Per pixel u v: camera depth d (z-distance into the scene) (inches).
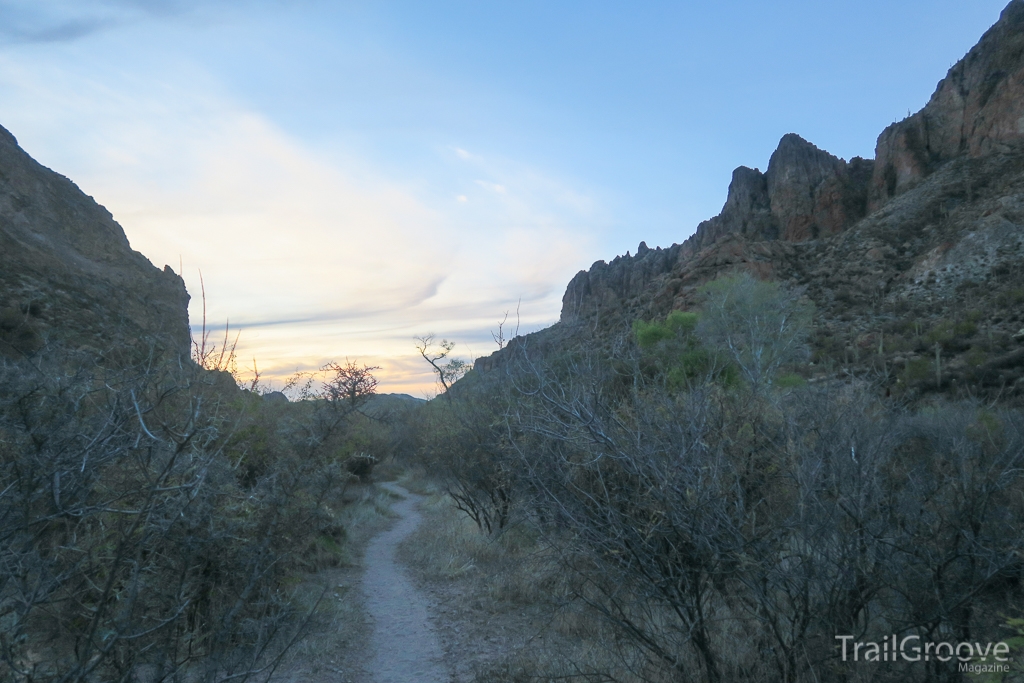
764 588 123.4
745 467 142.0
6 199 858.8
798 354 941.2
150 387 129.9
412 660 213.2
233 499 168.6
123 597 124.2
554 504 162.6
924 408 265.7
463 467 408.2
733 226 4763.8
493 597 275.0
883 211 3034.0
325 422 221.3
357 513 503.2
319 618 226.1
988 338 1252.5
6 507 97.7
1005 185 2546.8
